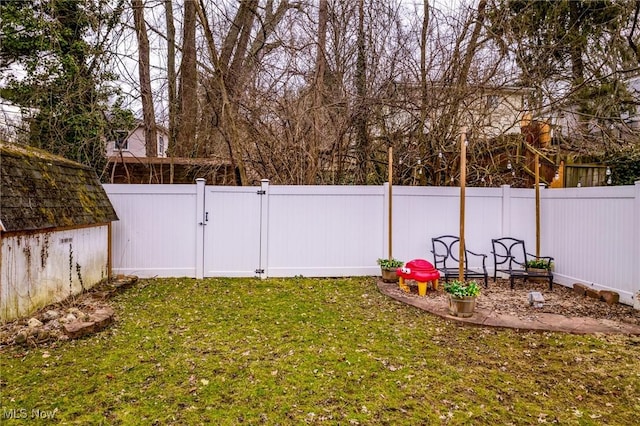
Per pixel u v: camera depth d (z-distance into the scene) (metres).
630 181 7.96
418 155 7.84
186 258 6.43
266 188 6.50
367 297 5.44
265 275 6.54
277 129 7.86
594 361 3.40
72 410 2.51
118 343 3.63
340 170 8.04
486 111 7.41
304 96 7.76
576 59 7.90
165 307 4.82
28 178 4.17
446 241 6.75
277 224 6.55
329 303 5.13
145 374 3.04
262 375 3.07
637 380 3.05
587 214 5.68
